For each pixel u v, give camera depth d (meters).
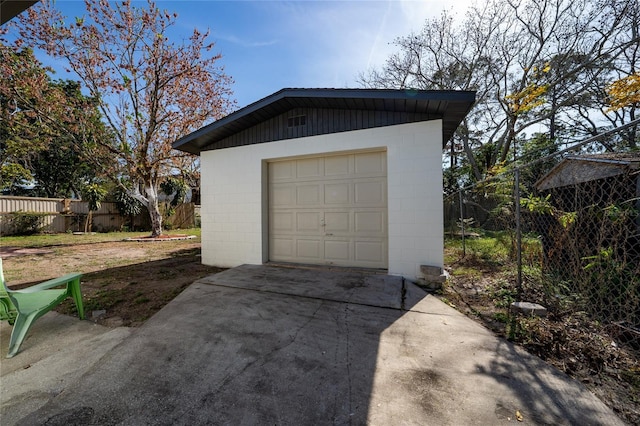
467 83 12.54
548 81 10.81
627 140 7.26
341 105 4.58
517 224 3.46
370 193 4.77
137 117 10.13
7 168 13.03
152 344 2.35
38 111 9.19
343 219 4.95
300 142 5.04
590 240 3.14
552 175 4.81
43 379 1.94
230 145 5.67
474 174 14.19
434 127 4.21
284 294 3.52
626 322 2.42
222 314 2.92
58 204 13.01
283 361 2.07
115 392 1.76
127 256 7.22
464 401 1.62
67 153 15.34
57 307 3.38
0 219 11.13
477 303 3.33
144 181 11.20
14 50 8.89
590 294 2.82
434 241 4.17
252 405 1.62
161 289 4.05
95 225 14.27
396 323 2.70
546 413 1.53
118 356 2.18
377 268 4.71
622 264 2.54
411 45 13.12
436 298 3.43
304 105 4.91
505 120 12.69
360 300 3.29
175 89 10.13
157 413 1.58
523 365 1.98
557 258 3.76
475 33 11.80
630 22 8.95
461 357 2.10
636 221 2.75
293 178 5.34
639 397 1.66
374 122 4.54
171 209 16.83
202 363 2.06
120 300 3.58
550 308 3.00
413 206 4.28
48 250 8.25
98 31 9.13
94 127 9.95
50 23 8.70
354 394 1.70
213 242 5.85
